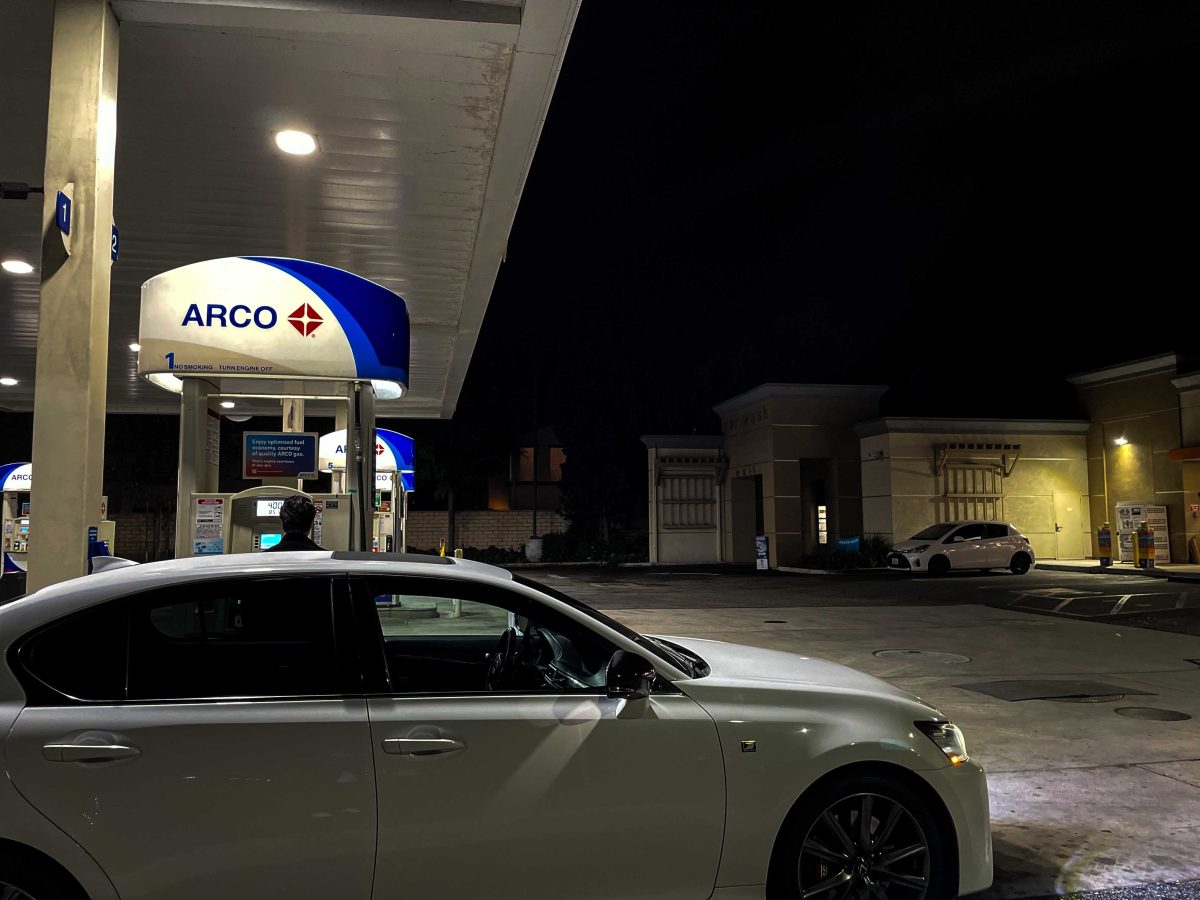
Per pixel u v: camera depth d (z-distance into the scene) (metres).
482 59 6.53
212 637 3.31
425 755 3.19
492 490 43.72
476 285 11.98
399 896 3.12
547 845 3.25
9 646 3.11
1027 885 4.27
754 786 3.46
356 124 7.50
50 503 5.51
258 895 3.02
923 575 26.03
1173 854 4.64
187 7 5.86
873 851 3.65
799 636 12.85
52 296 5.61
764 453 32.12
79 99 5.68
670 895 3.37
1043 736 7.03
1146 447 28.72
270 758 3.08
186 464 7.57
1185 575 22.05
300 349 7.37
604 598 19.58
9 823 2.87
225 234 10.03
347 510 7.84
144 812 2.97
